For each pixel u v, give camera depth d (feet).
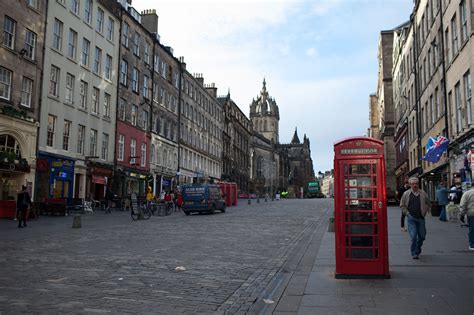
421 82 119.75
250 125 327.26
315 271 29.30
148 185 146.10
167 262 32.99
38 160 88.58
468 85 74.33
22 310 19.67
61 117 99.86
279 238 49.55
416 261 32.04
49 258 34.55
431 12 104.94
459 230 52.80
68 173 101.40
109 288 24.27
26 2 87.76
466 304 20.36
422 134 119.65
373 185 26.84
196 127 200.75
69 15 103.30
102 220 77.97
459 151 77.20
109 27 123.03
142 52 143.74
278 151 416.26
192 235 52.95
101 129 117.39
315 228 61.67
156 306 20.62
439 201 66.80
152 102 151.02
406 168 149.59
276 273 29.01
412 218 33.14
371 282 25.40
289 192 446.19
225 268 30.71
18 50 85.30
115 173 123.24
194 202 98.84
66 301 21.34
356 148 27.12
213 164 228.22
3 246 41.60
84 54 110.83
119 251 38.78
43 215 85.76
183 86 183.93
